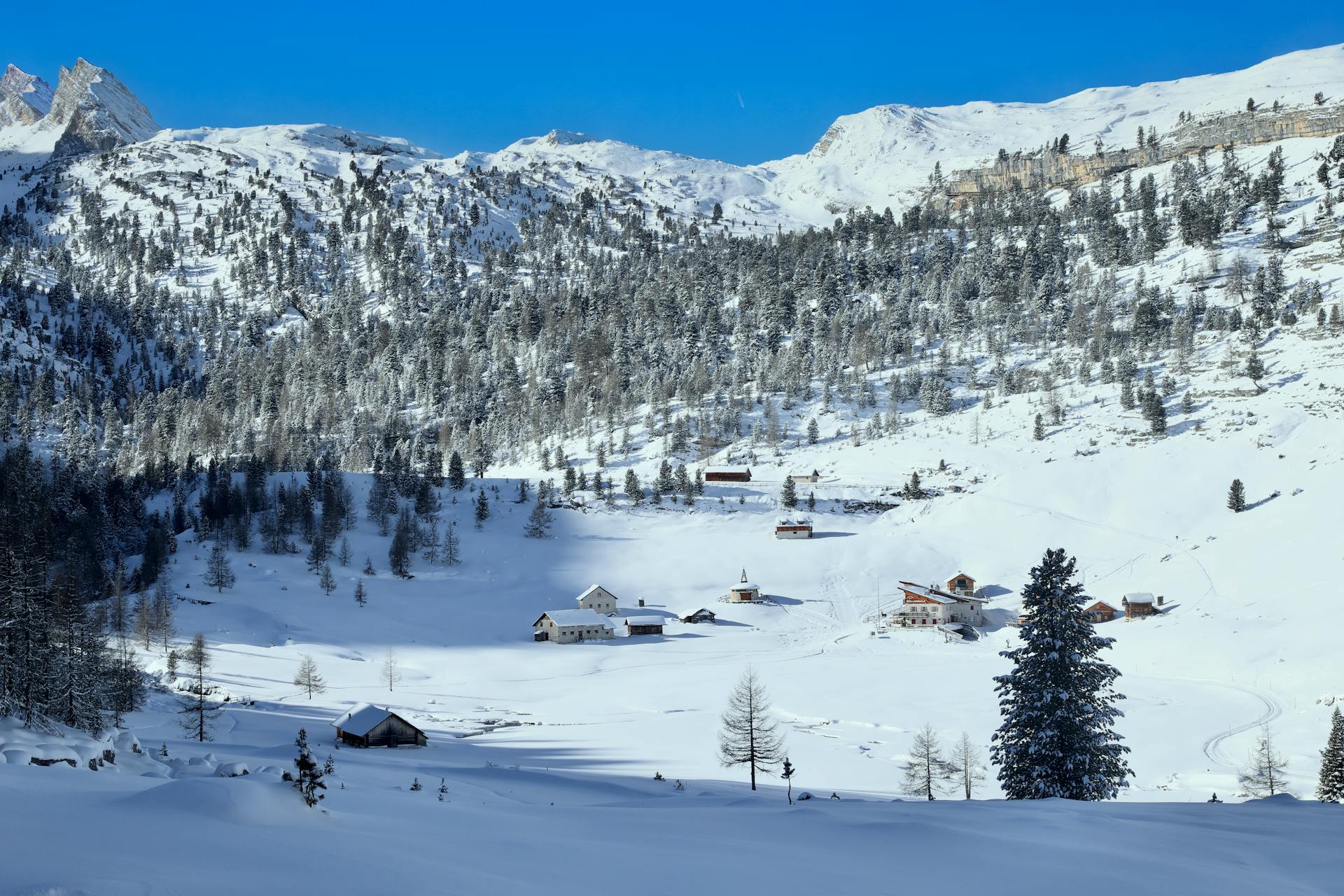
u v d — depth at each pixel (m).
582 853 26.58
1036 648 48.62
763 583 176.62
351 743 86.88
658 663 139.62
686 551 190.00
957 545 183.12
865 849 29.42
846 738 92.19
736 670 131.88
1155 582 153.75
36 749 30.80
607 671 135.88
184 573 170.12
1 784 24.39
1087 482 195.88
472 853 24.84
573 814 38.66
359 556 184.50
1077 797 46.75
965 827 32.53
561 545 193.38
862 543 188.62
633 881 23.36
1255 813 36.31
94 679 68.25
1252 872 26.33
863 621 160.75
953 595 158.88
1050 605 48.44
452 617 162.00
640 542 194.50
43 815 21.58
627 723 102.62
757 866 26.16
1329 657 108.81
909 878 25.30
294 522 192.75
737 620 161.75
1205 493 181.38
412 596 169.25
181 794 24.52
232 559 178.50
